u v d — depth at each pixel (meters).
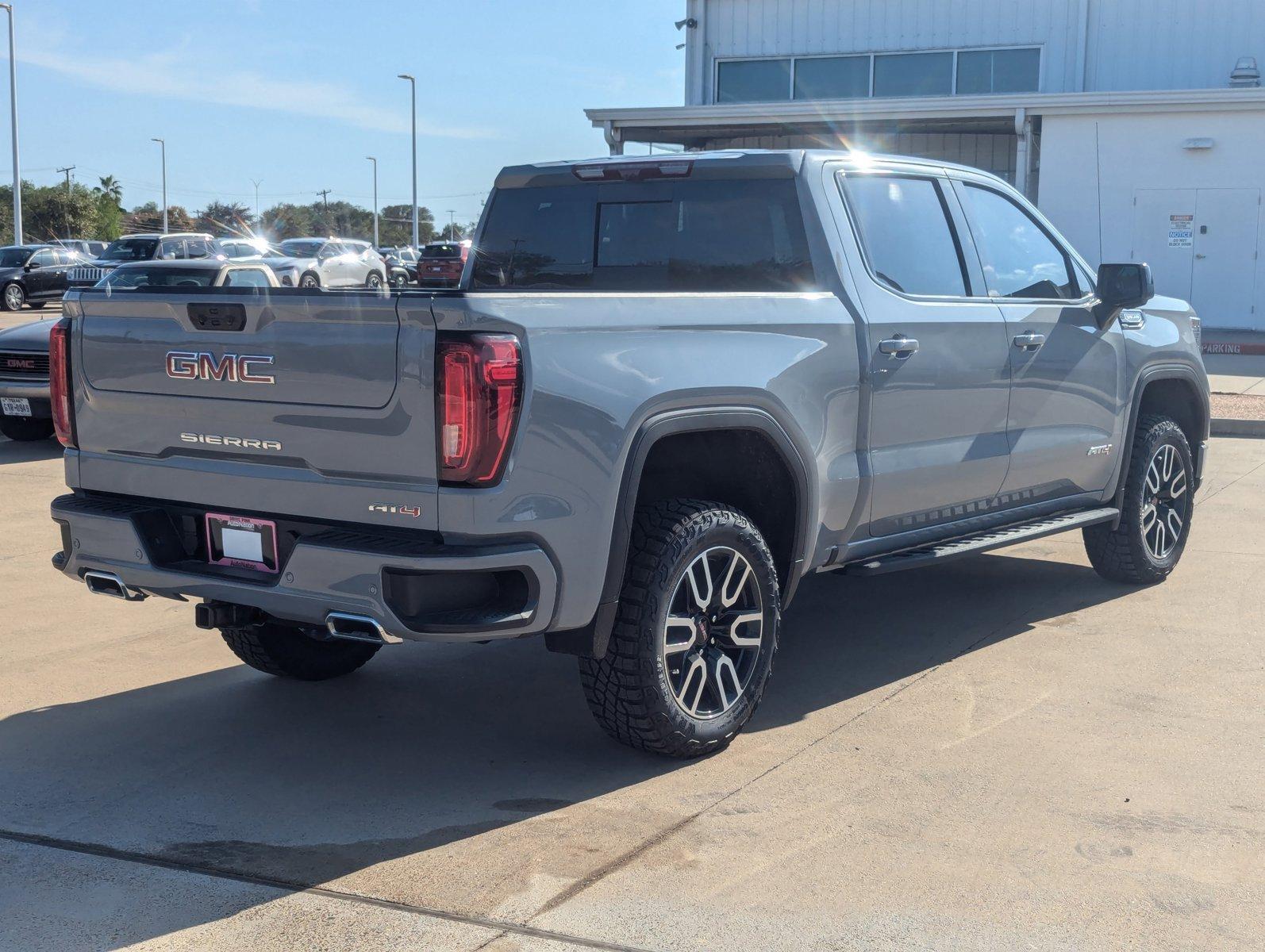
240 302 3.51
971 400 4.90
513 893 3.13
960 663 5.00
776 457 4.13
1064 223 20.97
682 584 3.87
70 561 4.01
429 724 4.38
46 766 3.97
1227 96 19.78
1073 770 3.88
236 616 3.87
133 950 2.87
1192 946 2.87
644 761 4.02
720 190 4.73
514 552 3.34
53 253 30.03
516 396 3.29
